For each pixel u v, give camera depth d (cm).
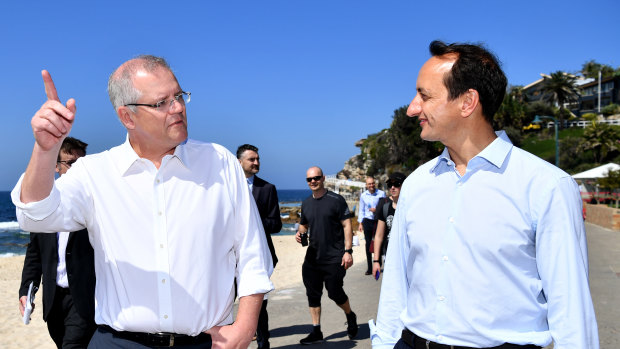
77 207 217
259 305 223
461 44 203
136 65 213
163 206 216
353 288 907
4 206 9875
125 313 216
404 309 222
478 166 194
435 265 197
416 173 215
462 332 189
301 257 1753
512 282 186
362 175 10869
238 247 232
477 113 196
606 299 696
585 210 2616
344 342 564
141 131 215
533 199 183
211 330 217
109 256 220
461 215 193
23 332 763
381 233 627
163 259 214
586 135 6275
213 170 227
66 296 352
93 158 225
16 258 2173
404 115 6700
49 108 177
